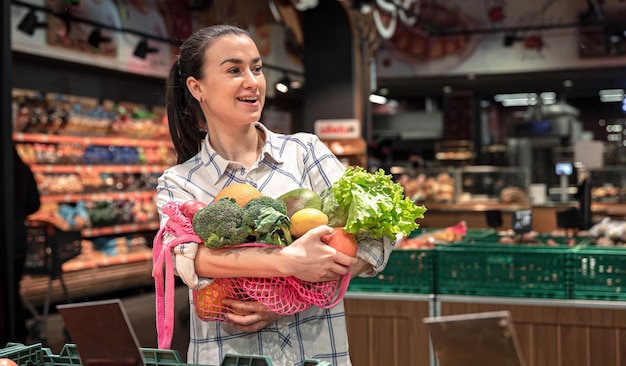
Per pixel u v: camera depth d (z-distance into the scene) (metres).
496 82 15.84
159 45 9.48
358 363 3.84
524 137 17.38
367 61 10.19
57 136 7.99
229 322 1.58
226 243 1.46
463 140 17.44
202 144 1.78
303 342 1.65
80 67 8.35
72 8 7.98
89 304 1.14
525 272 3.60
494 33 14.27
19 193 5.66
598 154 9.33
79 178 8.26
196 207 1.54
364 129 10.13
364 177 1.54
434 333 1.03
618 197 10.57
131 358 1.15
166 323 1.51
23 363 1.39
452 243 3.90
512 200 10.32
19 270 5.64
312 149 1.79
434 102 19.94
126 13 8.86
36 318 6.55
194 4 10.16
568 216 4.51
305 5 8.92
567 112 17.91
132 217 8.92
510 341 0.99
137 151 9.11
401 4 10.85
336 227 1.53
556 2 13.70
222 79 1.64
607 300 3.47
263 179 1.73
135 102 9.29
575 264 3.52
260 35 12.10
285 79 12.26
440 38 14.56
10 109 5.17
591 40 13.71
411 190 10.59
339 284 1.55
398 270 3.80
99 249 8.52
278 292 1.49
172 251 1.52
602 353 3.47
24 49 7.38
